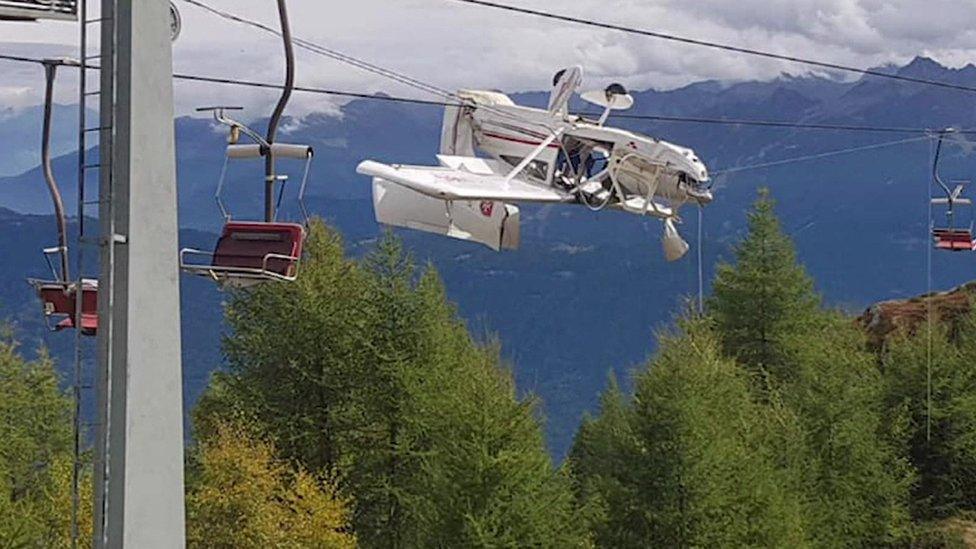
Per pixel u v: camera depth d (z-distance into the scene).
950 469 69.94
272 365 54.03
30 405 65.81
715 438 47.81
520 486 42.59
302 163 20.06
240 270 18.27
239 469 45.69
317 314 53.25
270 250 18.36
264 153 18.91
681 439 46.62
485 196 26.27
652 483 46.66
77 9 16.55
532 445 43.97
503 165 29.78
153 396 15.47
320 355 53.66
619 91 29.22
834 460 61.53
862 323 86.38
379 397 53.28
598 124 29.16
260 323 54.62
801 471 58.56
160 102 15.58
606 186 28.62
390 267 54.94
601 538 47.06
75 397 15.69
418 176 26.50
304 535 45.75
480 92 31.22
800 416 62.12
